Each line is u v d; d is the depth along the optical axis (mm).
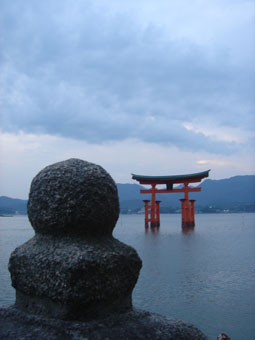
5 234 54156
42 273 3061
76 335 2850
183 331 3121
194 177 60594
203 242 39094
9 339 2848
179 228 70750
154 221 65688
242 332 10266
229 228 72062
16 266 3299
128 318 3217
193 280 17359
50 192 3279
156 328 3096
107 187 3398
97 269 2986
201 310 12398
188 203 61812
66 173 3322
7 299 12695
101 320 3072
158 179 63312
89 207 3227
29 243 3420
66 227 3227
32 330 2977
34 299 3225
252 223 101812
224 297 14055
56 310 3039
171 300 13688
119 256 3191
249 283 16656
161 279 17609
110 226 3461
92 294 2969
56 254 3059
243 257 26156
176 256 26891
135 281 3396
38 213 3338
